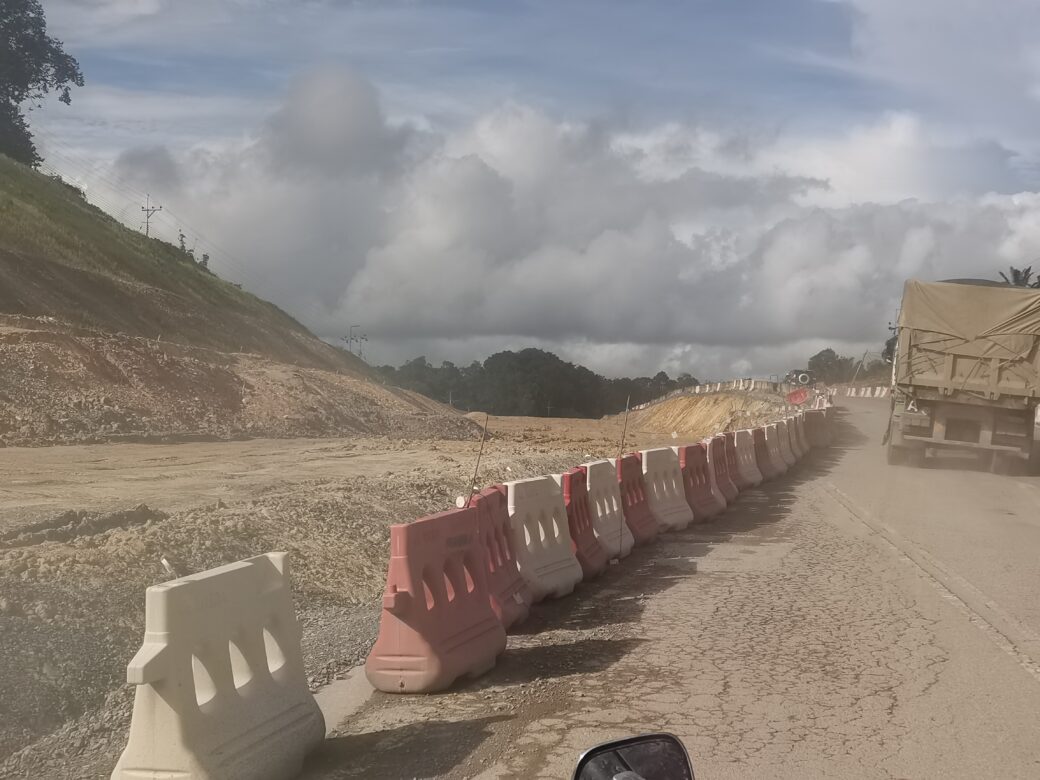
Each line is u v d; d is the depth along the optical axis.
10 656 7.05
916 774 5.82
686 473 16.98
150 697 5.11
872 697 7.29
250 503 14.18
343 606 10.39
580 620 9.84
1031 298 26.47
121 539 10.55
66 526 11.61
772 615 9.96
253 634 5.89
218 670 5.50
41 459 20.56
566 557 11.20
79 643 7.61
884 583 11.55
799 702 7.18
